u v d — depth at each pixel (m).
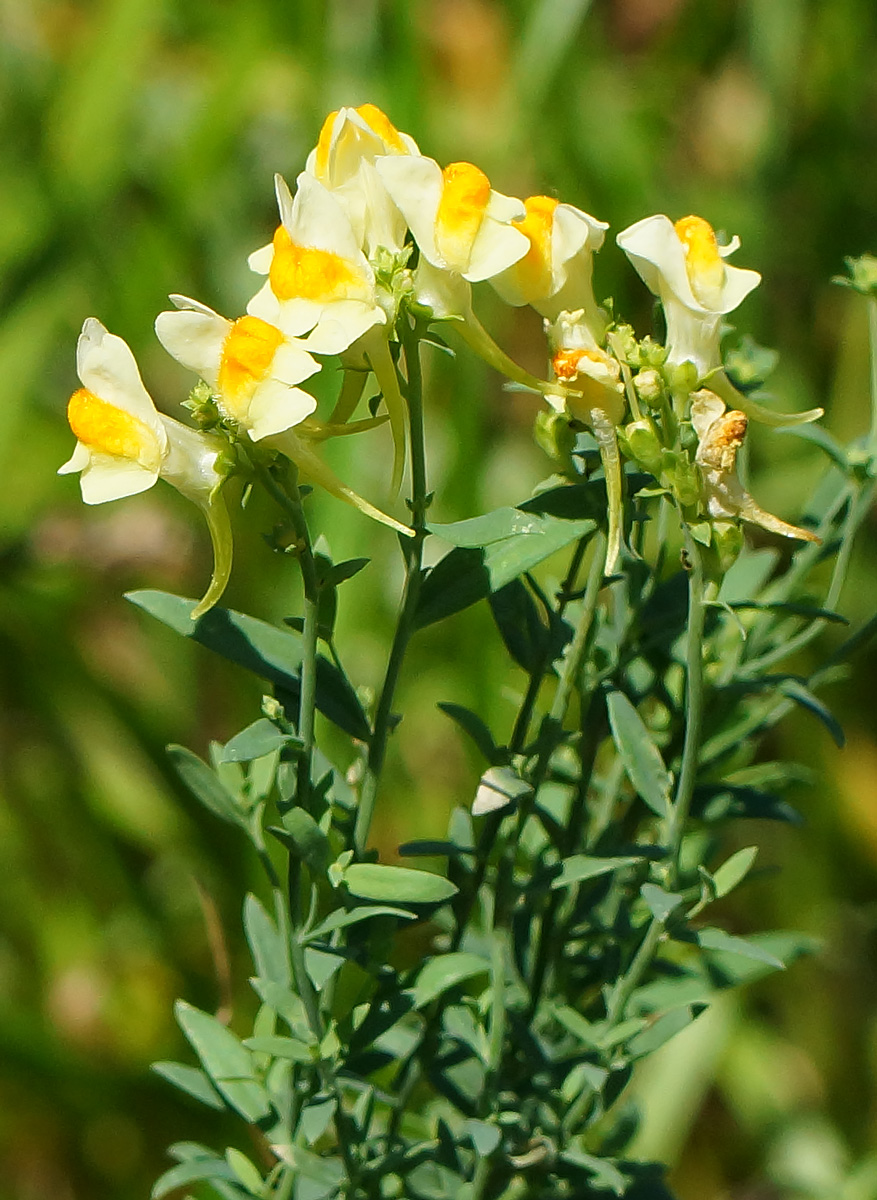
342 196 0.57
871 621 0.60
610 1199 0.60
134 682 0.92
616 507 0.56
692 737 0.57
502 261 0.56
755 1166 0.84
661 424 0.57
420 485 0.56
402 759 0.87
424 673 0.89
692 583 0.56
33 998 0.85
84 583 0.93
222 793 0.59
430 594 0.57
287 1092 0.59
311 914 0.57
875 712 0.92
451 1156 0.59
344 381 0.57
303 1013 0.58
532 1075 0.60
